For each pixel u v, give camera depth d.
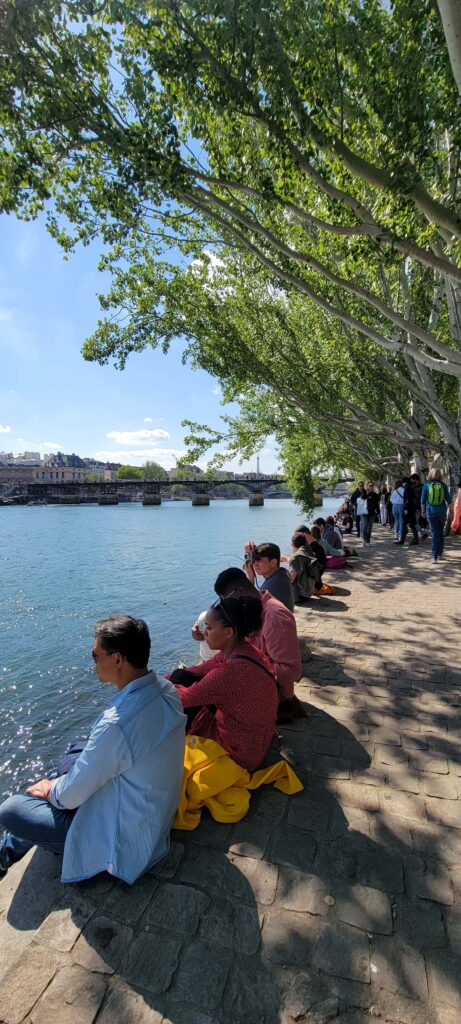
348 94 7.20
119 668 2.30
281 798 2.87
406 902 2.15
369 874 2.30
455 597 8.09
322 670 4.98
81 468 184.00
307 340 17.00
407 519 14.77
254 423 19.73
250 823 2.65
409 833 2.58
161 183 6.66
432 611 7.22
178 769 2.32
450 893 2.20
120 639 2.26
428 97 6.48
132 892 2.19
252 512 76.50
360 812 2.75
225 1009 1.70
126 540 32.81
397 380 18.12
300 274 11.68
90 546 29.31
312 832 2.58
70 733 6.89
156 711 2.27
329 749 3.43
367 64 6.30
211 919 2.05
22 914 2.14
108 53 6.20
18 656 9.83
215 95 6.16
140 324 13.43
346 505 23.41
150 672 2.39
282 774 3.02
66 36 5.97
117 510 90.69
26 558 24.02
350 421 18.16
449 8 5.37
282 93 6.10
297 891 2.20
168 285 13.38
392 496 15.11
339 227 7.54
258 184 7.45
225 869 2.32
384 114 6.39
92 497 140.38
